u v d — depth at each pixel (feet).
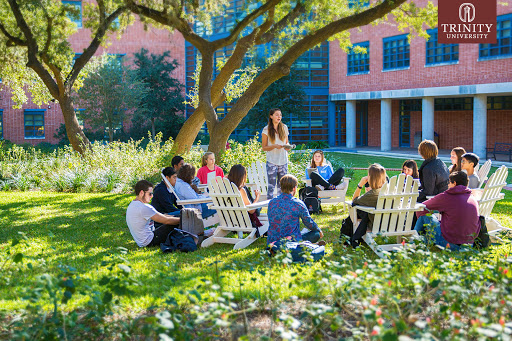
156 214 22.47
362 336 10.79
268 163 29.40
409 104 110.22
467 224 19.88
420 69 92.89
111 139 96.78
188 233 22.15
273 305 13.25
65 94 57.93
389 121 99.14
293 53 43.32
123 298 14.37
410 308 11.61
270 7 44.70
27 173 51.72
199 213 23.09
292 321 9.64
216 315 10.44
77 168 49.08
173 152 50.03
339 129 117.70
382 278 11.60
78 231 27.04
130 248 22.72
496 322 11.10
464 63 84.53
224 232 23.84
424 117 90.38
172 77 119.55
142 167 49.29
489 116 94.63
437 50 89.71
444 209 20.26
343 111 118.52
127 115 98.78
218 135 47.50
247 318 13.03
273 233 20.04
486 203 23.29
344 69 111.14
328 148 108.68
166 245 21.98
